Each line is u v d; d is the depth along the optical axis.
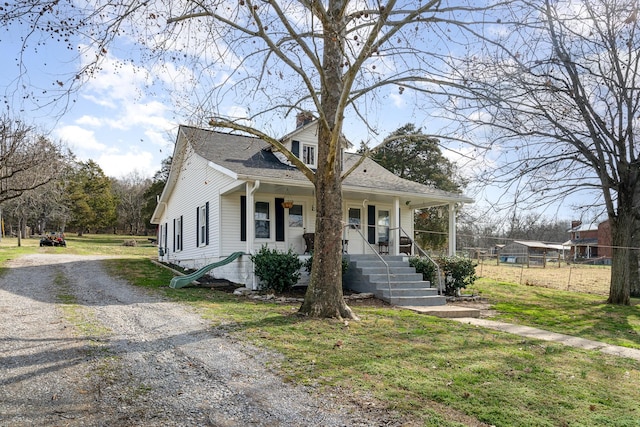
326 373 5.20
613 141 13.72
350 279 13.38
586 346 7.52
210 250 15.91
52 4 6.62
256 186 12.98
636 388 5.12
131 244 42.47
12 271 16.44
